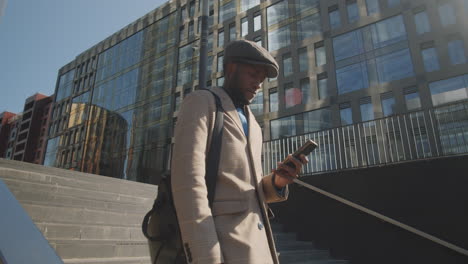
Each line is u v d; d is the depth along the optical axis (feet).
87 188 16.74
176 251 3.03
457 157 17.29
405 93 62.90
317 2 80.59
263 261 3.03
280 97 79.05
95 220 13.16
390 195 19.11
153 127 106.11
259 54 3.91
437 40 62.13
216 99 3.71
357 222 20.21
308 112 73.61
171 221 3.17
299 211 23.02
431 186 17.80
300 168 3.98
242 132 3.69
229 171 3.37
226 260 2.82
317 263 18.04
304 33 80.59
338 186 21.40
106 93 137.49
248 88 4.04
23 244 2.41
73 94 160.97
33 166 18.04
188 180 2.95
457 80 58.13
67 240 10.56
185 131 3.29
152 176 98.53
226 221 3.08
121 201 16.47
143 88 117.39
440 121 20.74
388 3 70.08
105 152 123.85
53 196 13.47
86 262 9.86
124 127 118.93
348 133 24.06
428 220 17.51
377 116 64.59
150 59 119.75
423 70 61.93
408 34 65.51
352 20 74.08
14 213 2.82
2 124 291.79
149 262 11.10
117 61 139.54
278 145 28.63
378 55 68.23
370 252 19.30
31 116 259.60
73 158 140.87
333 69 73.15
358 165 22.63
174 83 104.63
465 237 16.22
